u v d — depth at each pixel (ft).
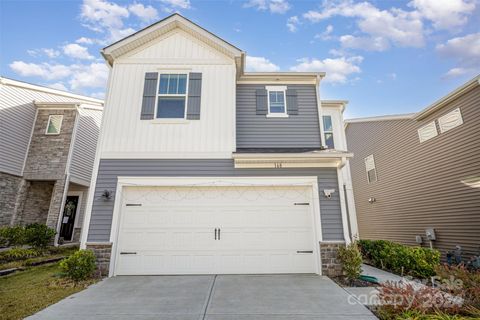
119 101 25.55
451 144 30.99
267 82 30.04
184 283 19.43
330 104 35.99
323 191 23.81
